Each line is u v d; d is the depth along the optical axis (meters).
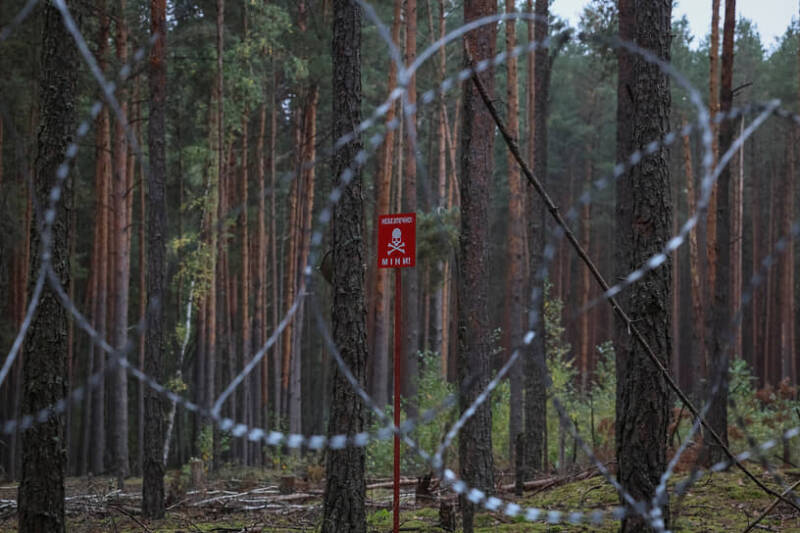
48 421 5.93
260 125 26.69
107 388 23.33
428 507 9.74
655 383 5.77
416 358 20.97
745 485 9.41
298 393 24.05
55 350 6.01
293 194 24.95
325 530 6.78
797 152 37.03
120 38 17.91
